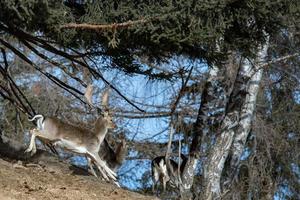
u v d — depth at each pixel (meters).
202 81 63.72
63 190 32.97
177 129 65.12
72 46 37.44
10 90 52.09
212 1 32.72
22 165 37.41
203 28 33.44
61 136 38.56
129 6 34.25
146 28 33.66
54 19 33.78
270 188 66.88
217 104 55.94
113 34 34.41
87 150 39.16
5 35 41.75
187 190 51.62
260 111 66.38
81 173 39.88
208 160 53.44
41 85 64.31
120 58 40.06
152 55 38.41
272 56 60.50
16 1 31.62
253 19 35.59
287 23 36.03
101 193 34.59
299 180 70.69
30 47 41.66
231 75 56.12
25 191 30.97
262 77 63.06
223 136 53.31
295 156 68.00
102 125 40.00
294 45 57.81
